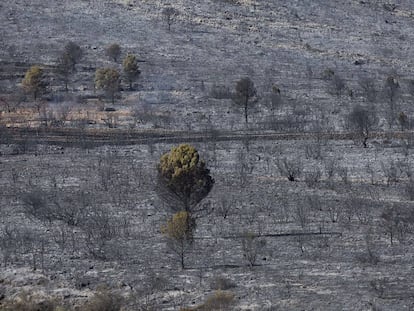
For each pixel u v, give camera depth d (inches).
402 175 6417.3
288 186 6063.0
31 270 4224.9
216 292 3782.0
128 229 4945.9
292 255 4478.3
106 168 6446.9
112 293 3843.5
